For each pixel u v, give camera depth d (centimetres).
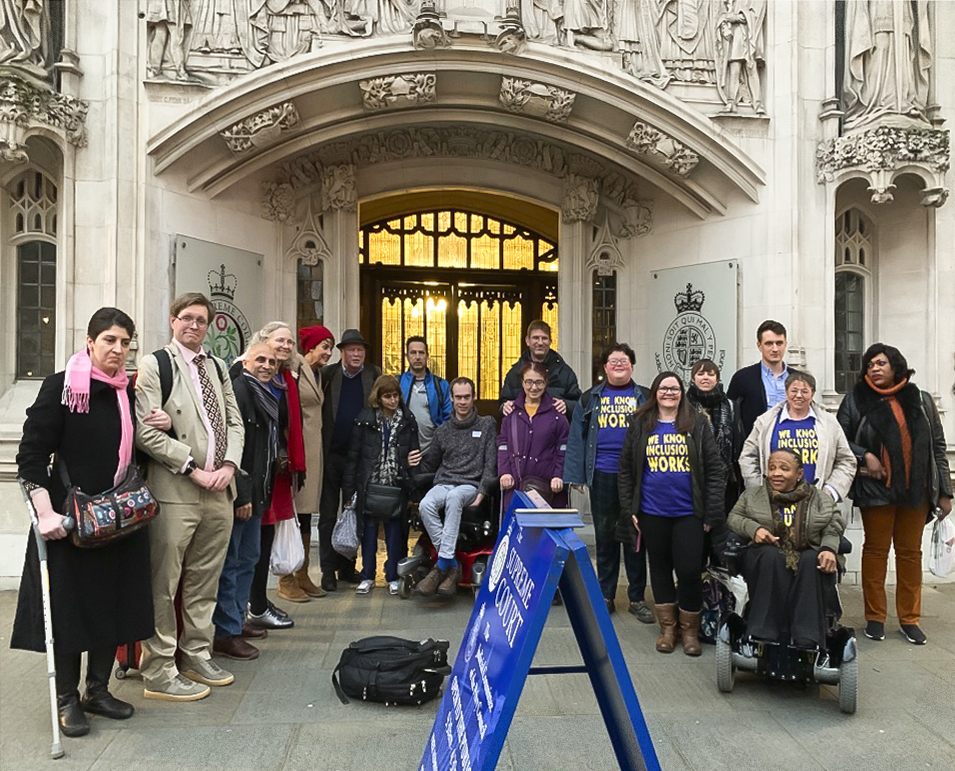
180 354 354
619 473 440
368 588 532
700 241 701
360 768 288
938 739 318
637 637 451
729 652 361
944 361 649
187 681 354
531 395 501
